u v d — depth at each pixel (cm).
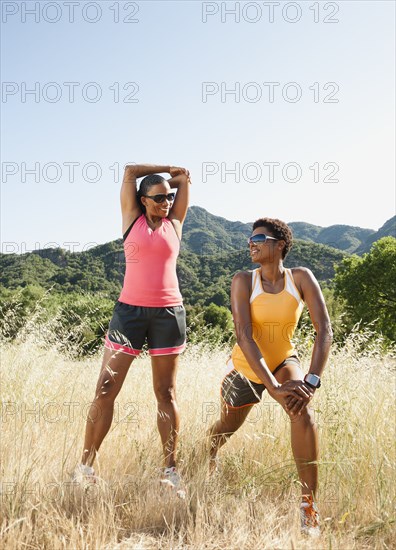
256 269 347
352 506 286
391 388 406
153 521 273
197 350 649
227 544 247
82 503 276
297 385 294
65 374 504
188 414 415
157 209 354
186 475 332
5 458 315
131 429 401
